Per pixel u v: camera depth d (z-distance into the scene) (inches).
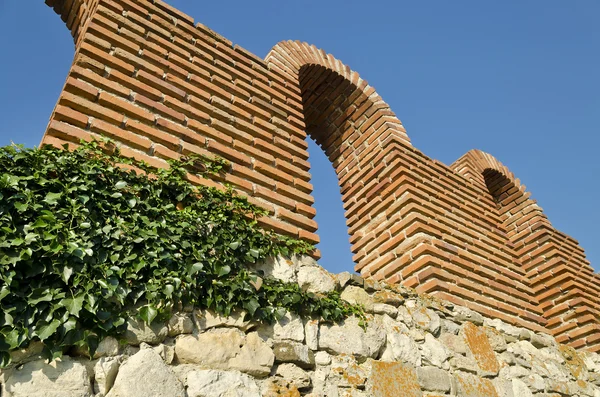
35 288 97.3
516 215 291.3
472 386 168.6
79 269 103.6
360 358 144.3
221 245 132.3
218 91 168.2
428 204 215.6
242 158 159.2
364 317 152.9
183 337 114.1
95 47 142.9
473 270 211.6
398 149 225.6
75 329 98.5
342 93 249.3
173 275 115.8
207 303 120.0
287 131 184.4
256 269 139.8
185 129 149.2
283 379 125.2
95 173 117.6
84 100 131.7
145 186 127.3
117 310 106.6
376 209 221.3
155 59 155.6
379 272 208.1
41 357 94.3
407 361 155.2
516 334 204.1
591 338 243.0
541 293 265.1
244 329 125.1
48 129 121.6
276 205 160.4
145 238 116.0
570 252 278.1
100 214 114.1
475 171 270.2
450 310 184.2
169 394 104.6
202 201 138.0
